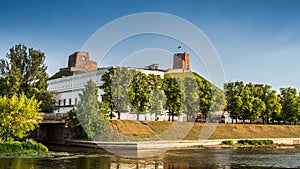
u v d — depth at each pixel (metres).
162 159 35.19
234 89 72.56
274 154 42.44
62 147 44.72
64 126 49.78
